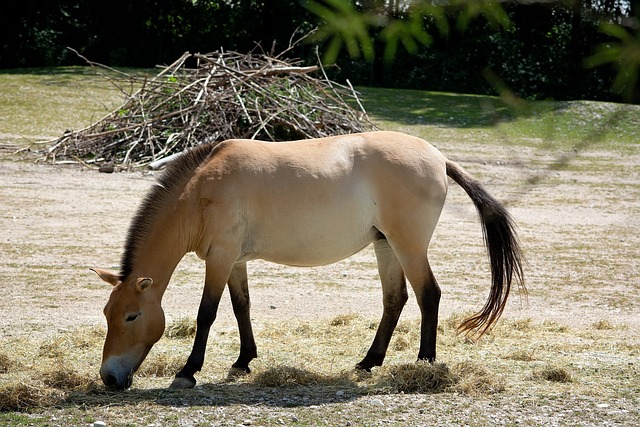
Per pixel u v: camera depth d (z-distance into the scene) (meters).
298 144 11.30
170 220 10.70
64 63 73.62
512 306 16.78
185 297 16.88
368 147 11.19
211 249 10.75
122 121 36.03
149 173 32.75
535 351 13.16
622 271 20.36
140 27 69.88
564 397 10.57
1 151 36.31
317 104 37.38
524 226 26.23
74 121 45.16
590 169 38.56
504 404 10.23
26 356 12.27
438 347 13.34
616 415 9.83
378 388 10.83
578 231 25.66
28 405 9.89
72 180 30.95
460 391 10.70
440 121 50.16
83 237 22.48
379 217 11.12
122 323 10.27
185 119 35.19
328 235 10.97
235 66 38.53
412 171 11.07
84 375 11.02
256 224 10.88
